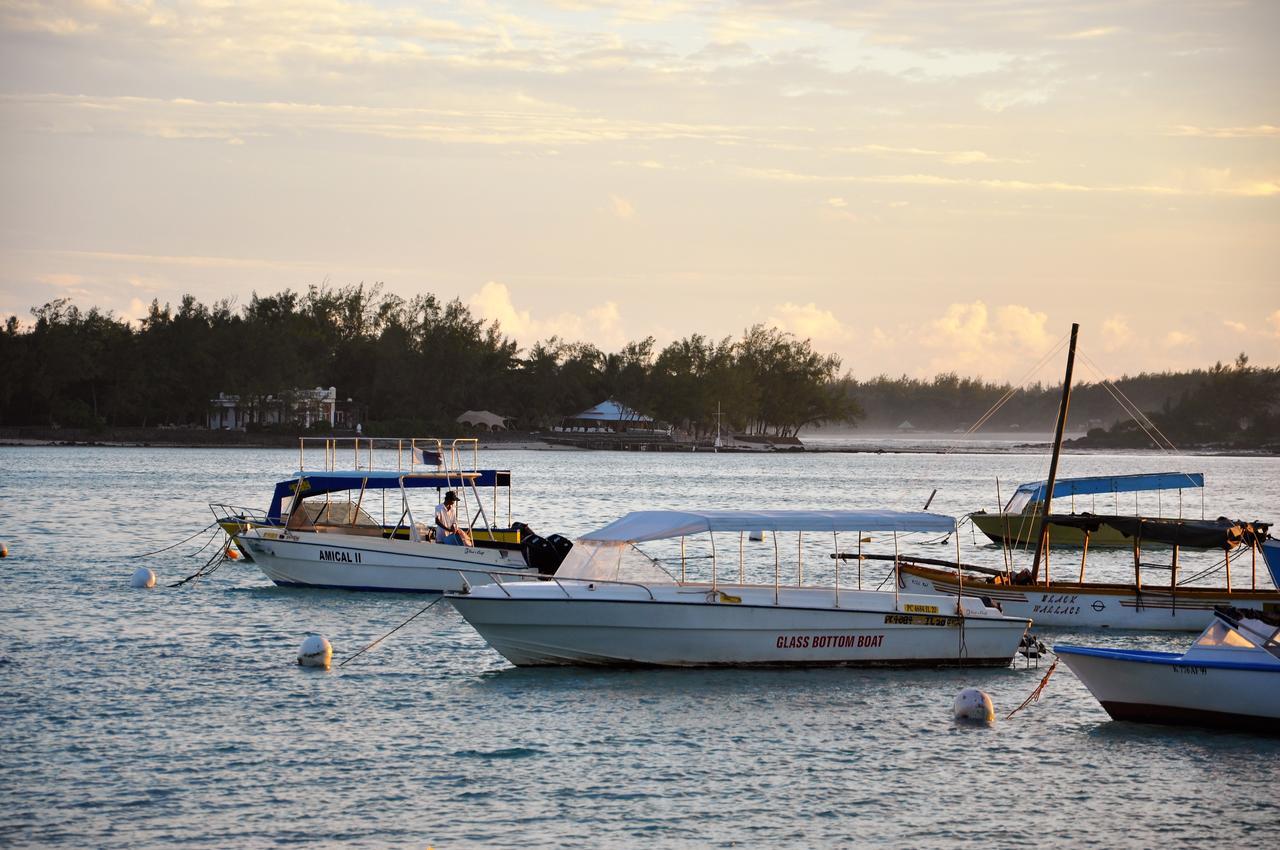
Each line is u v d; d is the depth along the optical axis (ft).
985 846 104.68
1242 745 132.36
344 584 226.17
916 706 147.33
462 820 107.86
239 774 118.32
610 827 106.93
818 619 160.66
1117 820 110.63
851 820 109.70
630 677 157.17
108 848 100.48
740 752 127.95
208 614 202.59
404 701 145.69
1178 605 194.70
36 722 134.00
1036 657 168.86
